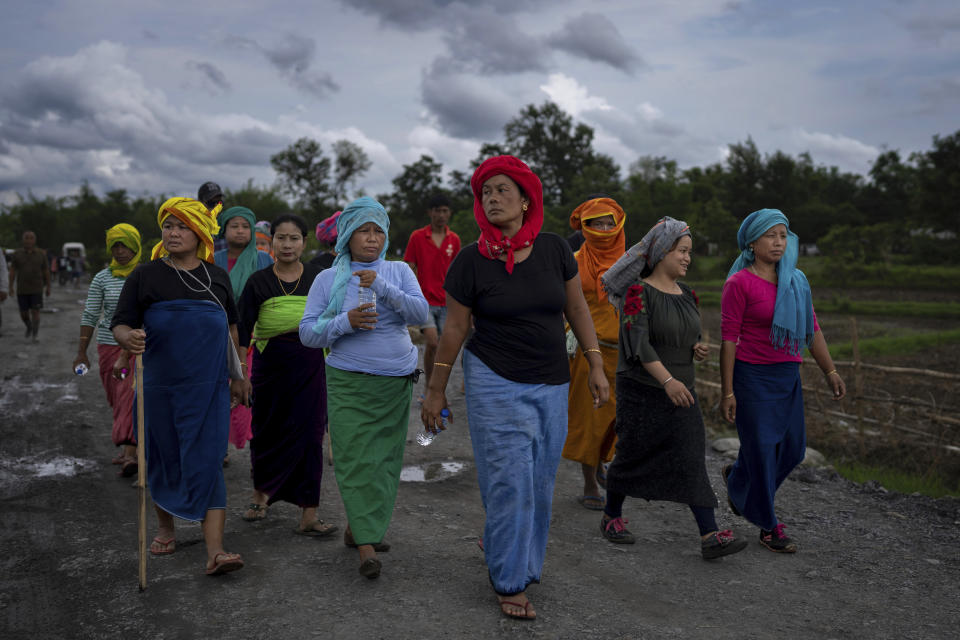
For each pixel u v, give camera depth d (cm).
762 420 427
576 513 489
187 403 363
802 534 459
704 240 6166
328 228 567
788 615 345
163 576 368
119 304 362
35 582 361
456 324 338
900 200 10206
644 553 421
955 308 3234
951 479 661
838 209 9231
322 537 428
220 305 380
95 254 5412
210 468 367
